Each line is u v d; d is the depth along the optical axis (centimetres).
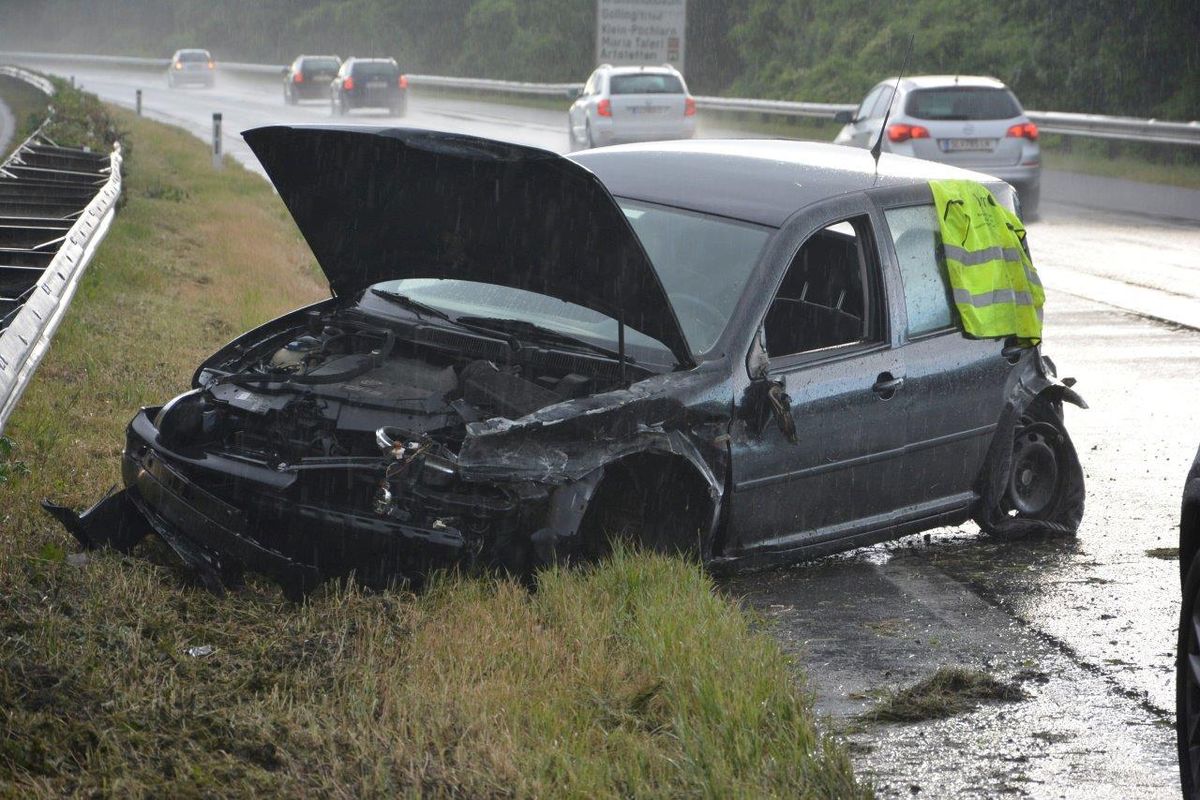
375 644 716
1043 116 4112
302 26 11112
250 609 769
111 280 1878
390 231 892
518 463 764
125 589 766
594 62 8619
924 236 978
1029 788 644
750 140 1135
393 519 770
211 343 1577
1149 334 1864
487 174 774
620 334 830
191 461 809
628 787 589
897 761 668
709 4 7569
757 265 880
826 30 6512
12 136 4162
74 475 1002
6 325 1085
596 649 715
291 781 573
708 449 834
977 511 1025
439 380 852
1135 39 4941
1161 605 905
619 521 838
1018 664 799
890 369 930
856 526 938
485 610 745
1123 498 1159
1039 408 1055
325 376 855
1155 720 726
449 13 9919
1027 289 1022
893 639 834
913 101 3012
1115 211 3222
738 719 639
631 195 969
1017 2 5456
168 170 3572
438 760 596
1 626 693
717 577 936
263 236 2558
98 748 588
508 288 949
